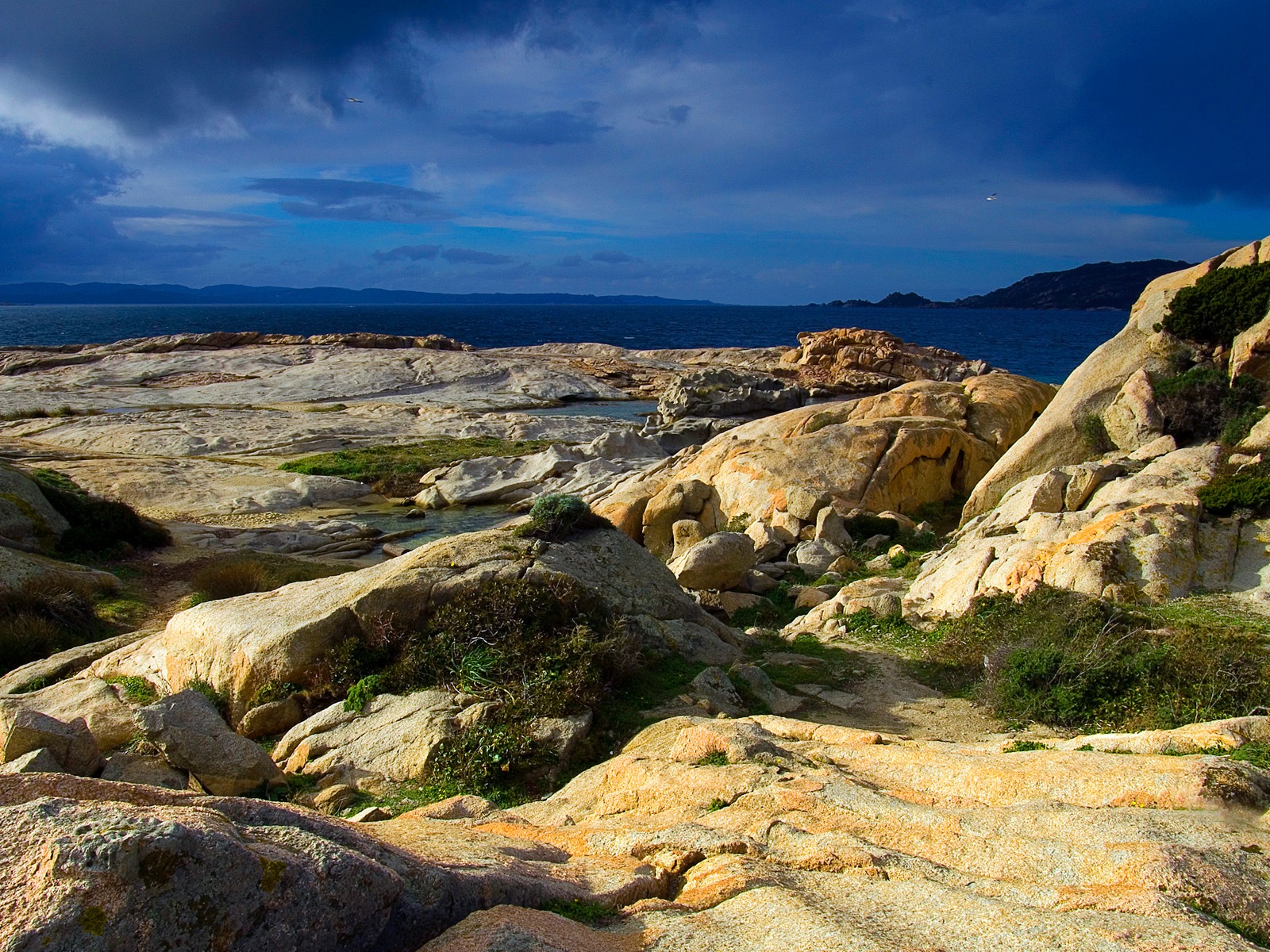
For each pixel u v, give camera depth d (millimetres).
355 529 27562
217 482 33094
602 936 3855
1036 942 3535
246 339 83562
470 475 34344
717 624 13641
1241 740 6566
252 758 8695
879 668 12625
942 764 6297
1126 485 16047
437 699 10078
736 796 6266
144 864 2791
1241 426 17547
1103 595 12773
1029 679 10523
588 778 7754
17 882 2736
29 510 21359
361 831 4594
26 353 74688
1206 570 13094
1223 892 3928
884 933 3748
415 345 89312
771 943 3678
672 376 73688
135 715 8617
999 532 16641
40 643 14891
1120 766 5605
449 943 3334
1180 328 20609
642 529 23719
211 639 11398
